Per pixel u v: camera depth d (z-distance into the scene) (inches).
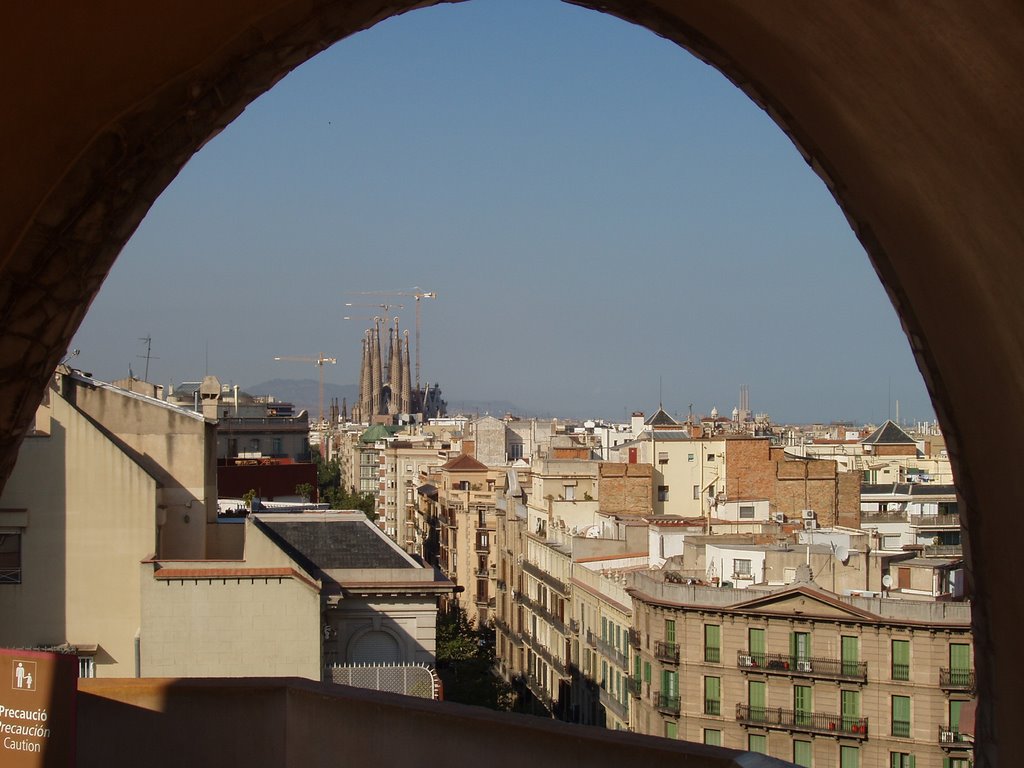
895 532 2928.2
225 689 358.3
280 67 274.1
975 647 311.7
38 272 264.2
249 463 3122.5
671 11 305.7
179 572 1071.6
